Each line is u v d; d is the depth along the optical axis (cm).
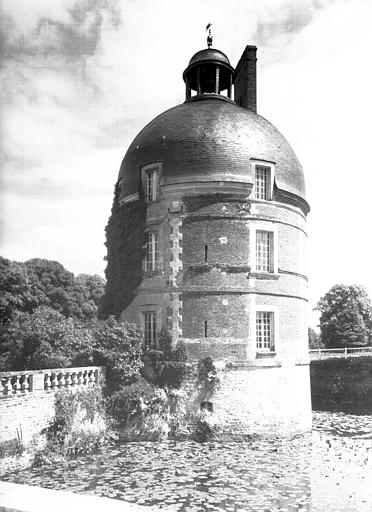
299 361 2239
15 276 2580
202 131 2172
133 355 2033
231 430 2023
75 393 1775
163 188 2173
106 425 1886
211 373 2039
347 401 3131
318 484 1527
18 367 1955
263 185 2219
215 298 2088
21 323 2234
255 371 2072
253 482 1540
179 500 1376
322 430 2331
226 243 2117
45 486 1427
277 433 2092
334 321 3672
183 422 2025
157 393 2002
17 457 1514
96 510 1033
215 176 2117
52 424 1666
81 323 2112
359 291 3700
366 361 3125
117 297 2269
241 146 2162
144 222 2227
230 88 2500
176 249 2134
